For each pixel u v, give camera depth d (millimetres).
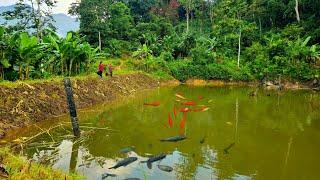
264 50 36469
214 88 31562
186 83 36156
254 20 49812
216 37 43500
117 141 12391
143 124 15336
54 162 9969
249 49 38281
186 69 36719
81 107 18578
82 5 49656
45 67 21578
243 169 9766
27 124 14078
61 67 22766
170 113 18219
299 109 19875
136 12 64500
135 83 29469
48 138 12477
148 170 9336
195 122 15953
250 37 42344
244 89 30812
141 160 10227
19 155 9922
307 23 39250
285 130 14508
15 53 17625
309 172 9672
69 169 9367
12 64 18078
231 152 11273
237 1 45406
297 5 41688
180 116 17375
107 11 50281
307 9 43906
